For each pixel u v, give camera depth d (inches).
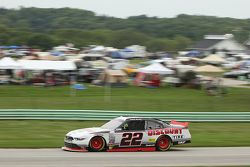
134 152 1395.2
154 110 2775.6
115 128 1408.7
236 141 1754.4
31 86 3959.2
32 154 1306.6
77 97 3324.3
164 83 4350.4
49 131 1937.7
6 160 1176.8
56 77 4114.2
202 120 2386.8
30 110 2258.9
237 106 3065.9
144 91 3833.7
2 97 3240.7
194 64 5585.6
